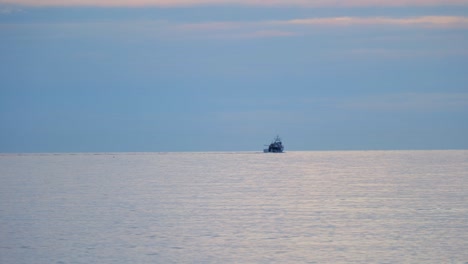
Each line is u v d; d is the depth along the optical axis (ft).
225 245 233.76
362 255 216.95
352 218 298.15
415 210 325.62
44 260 212.43
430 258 212.43
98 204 361.71
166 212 322.96
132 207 345.51
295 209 333.21
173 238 247.29
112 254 220.02
